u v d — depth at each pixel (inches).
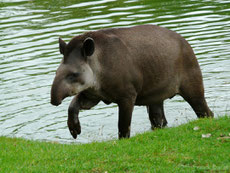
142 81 944.9
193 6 1925.4
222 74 1358.3
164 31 995.9
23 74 1407.5
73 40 888.3
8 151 842.8
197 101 1018.7
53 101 842.8
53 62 1470.2
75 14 1854.1
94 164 724.7
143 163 717.3
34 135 1071.6
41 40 1611.7
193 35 1601.9
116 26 1657.2
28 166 751.7
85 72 869.2
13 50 1553.9
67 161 759.1
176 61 983.0
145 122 1139.9
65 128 1111.0
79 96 931.3
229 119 872.3
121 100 920.3
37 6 2025.1
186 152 753.6
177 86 998.4
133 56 927.0
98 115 1194.6
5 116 1177.4
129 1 2036.2
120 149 779.4
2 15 1907.0
